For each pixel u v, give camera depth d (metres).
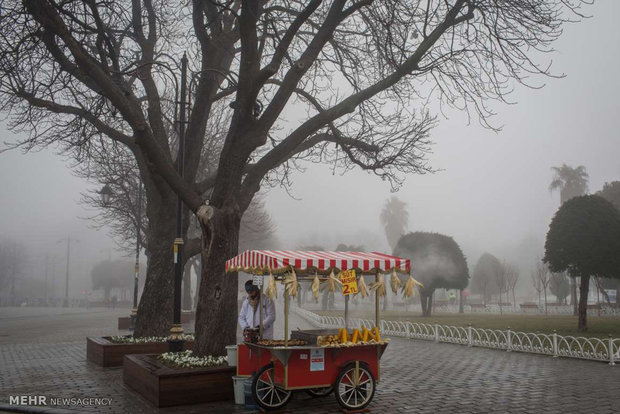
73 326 30.27
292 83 11.08
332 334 8.61
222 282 10.39
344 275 7.99
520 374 11.73
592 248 18.17
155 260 15.29
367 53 14.83
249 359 8.71
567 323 23.16
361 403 8.27
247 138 10.91
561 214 19.36
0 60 11.12
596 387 10.02
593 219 18.47
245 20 10.29
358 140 14.49
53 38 10.73
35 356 15.52
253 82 10.55
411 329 23.28
